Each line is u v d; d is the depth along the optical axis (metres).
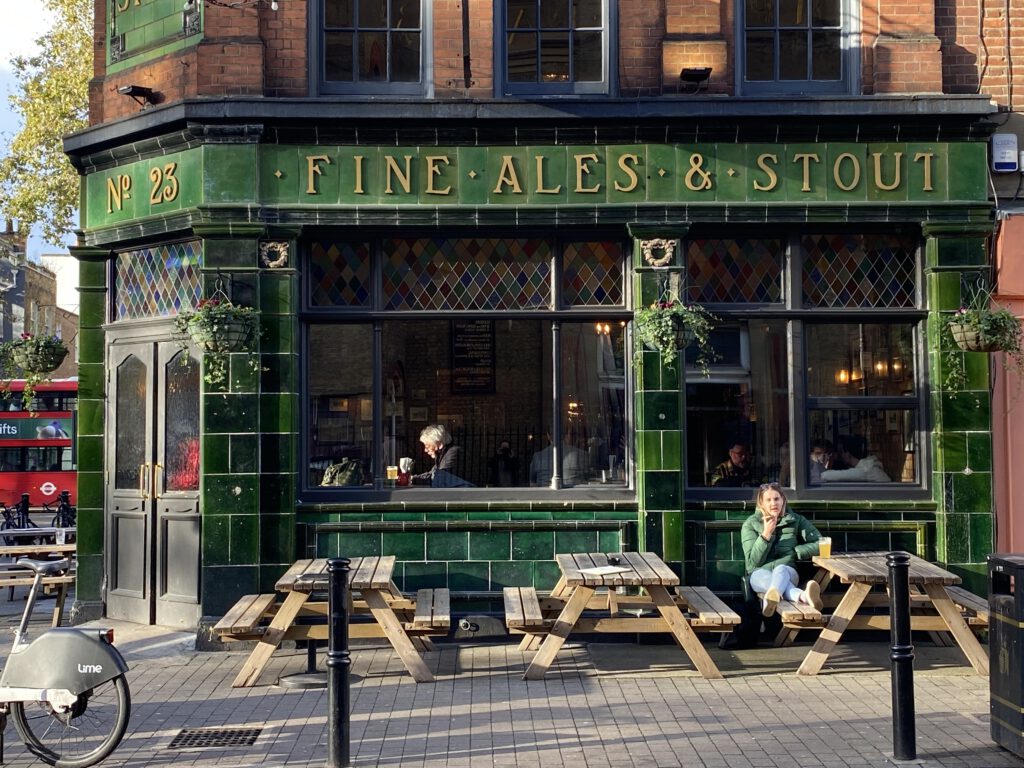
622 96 10.41
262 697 8.48
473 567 10.29
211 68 10.34
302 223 10.21
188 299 10.72
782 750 6.89
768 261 10.56
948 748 6.91
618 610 9.99
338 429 10.50
